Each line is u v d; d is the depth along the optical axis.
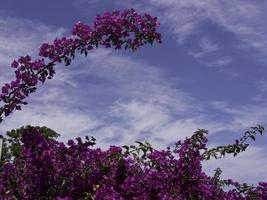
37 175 9.30
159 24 10.00
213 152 8.82
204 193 8.67
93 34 9.89
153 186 8.55
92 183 9.09
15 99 9.68
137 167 8.91
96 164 9.09
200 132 8.81
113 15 9.97
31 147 9.53
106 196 8.26
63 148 9.42
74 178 9.14
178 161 8.74
